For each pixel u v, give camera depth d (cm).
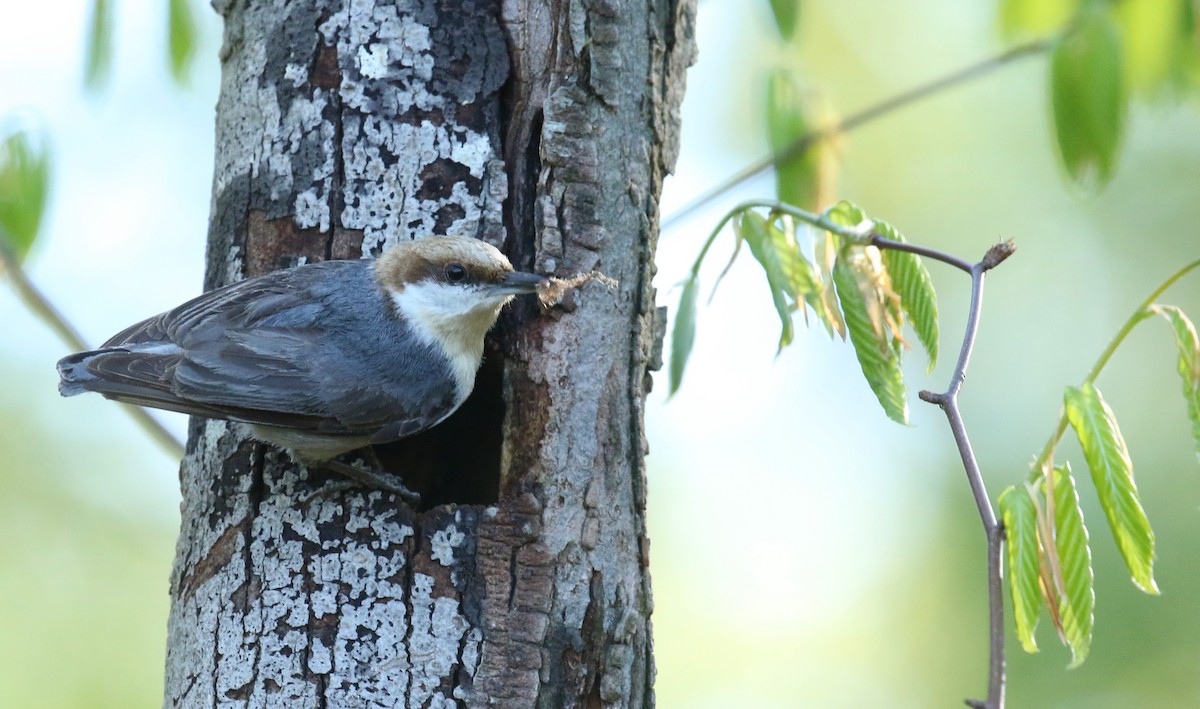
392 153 843
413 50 848
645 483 843
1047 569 638
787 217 817
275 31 860
